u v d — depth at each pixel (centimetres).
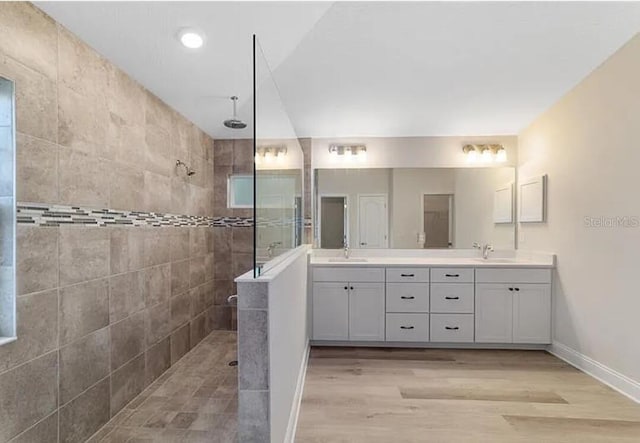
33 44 156
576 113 275
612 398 231
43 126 161
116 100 219
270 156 189
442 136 382
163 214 281
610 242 245
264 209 167
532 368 283
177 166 307
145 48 197
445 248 382
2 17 142
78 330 184
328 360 302
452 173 381
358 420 206
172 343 295
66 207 175
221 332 384
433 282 330
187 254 326
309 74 244
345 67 234
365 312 334
